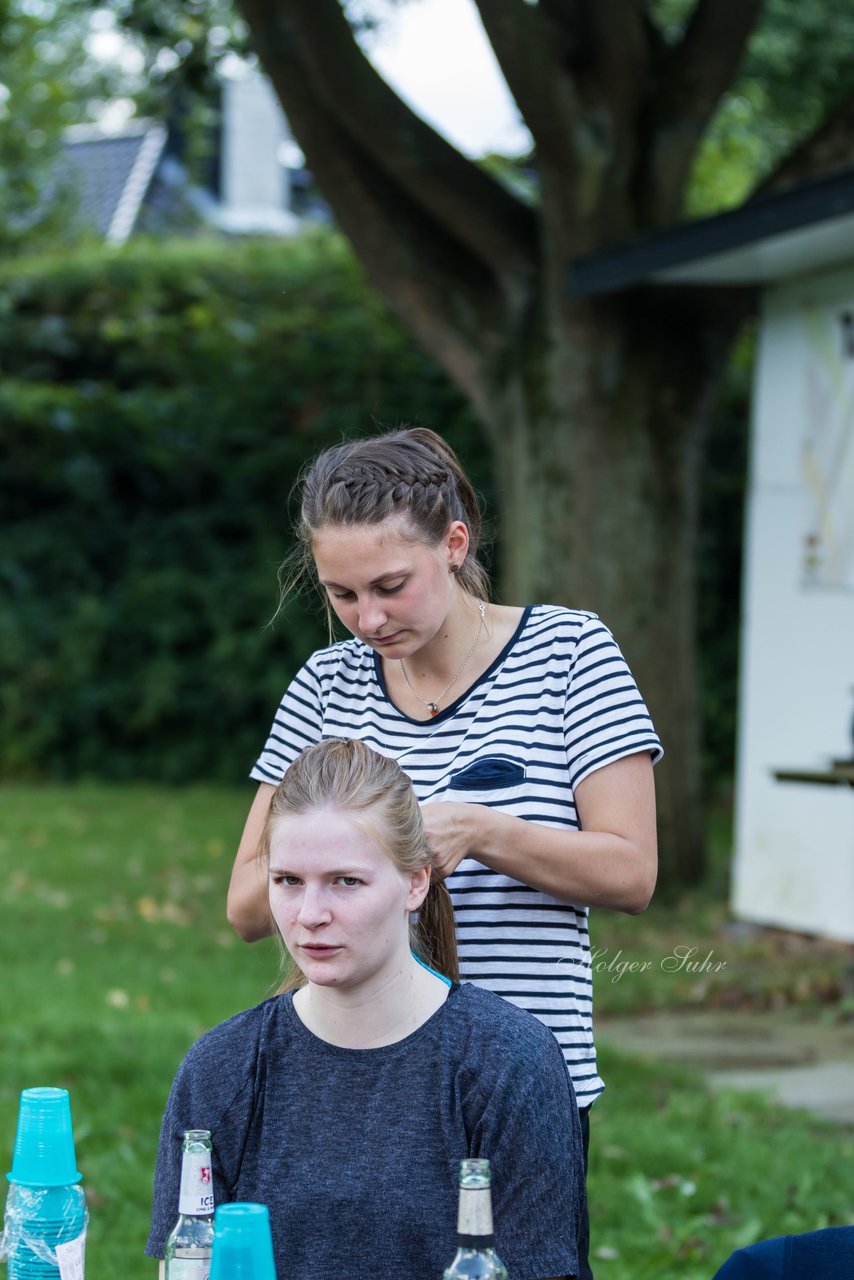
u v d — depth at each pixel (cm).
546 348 838
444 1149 211
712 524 1234
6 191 1573
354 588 241
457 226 835
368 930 210
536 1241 208
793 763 791
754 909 811
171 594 1308
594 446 840
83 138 2095
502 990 245
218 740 1314
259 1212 183
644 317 838
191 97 1039
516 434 856
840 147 799
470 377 870
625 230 816
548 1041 219
